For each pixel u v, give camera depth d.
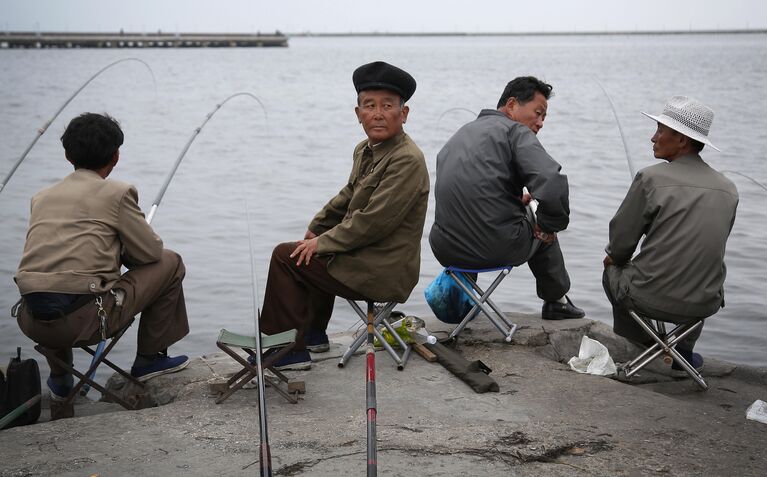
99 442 3.27
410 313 7.12
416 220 3.98
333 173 14.63
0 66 58.06
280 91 39.47
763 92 37.47
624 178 14.06
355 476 2.97
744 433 3.51
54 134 20.19
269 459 2.45
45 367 5.78
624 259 4.27
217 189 12.78
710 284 4.03
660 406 3.77
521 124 4.39
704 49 133.50
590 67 66.62
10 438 3.31
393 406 3.67
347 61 82.12
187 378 4.14
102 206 3.76
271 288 4.05
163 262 4.01
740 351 6.17
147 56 89.56
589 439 3.35
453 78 50.50
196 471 3.01
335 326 6.86
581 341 4.64
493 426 3.45
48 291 3.59
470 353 4.48
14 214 10.20
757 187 12.92
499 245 4.38
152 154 16.94
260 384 2.77
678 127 4.03
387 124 3.87
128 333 6.54
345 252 3.94
